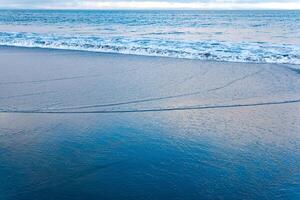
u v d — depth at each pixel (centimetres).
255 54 1794
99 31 3853
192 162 642
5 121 853
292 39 2739
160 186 559
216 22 6731
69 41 2350
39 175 591
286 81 1267
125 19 8600
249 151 691
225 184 565
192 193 539
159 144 722
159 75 1372
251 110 947
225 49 1981
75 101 1014
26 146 709
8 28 4416
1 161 641
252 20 7744
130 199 524
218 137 761
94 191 545
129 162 641
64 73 1395
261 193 539
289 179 580
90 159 652
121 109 945
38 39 2509
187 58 1795
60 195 533
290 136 767
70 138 750
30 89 1145
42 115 895
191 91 1134
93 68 1502
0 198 522
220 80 1293
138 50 1992
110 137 758
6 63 1628
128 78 1314
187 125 832
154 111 931
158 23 6338
